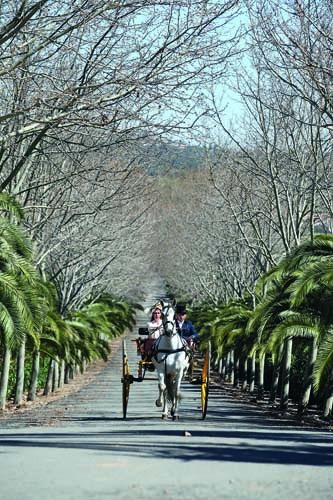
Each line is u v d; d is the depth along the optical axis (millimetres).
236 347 69250
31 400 54188
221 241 76750
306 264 40000
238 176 55906
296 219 48438
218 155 62375
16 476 15141
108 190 48938
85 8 23203
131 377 34625
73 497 13016
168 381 33562
